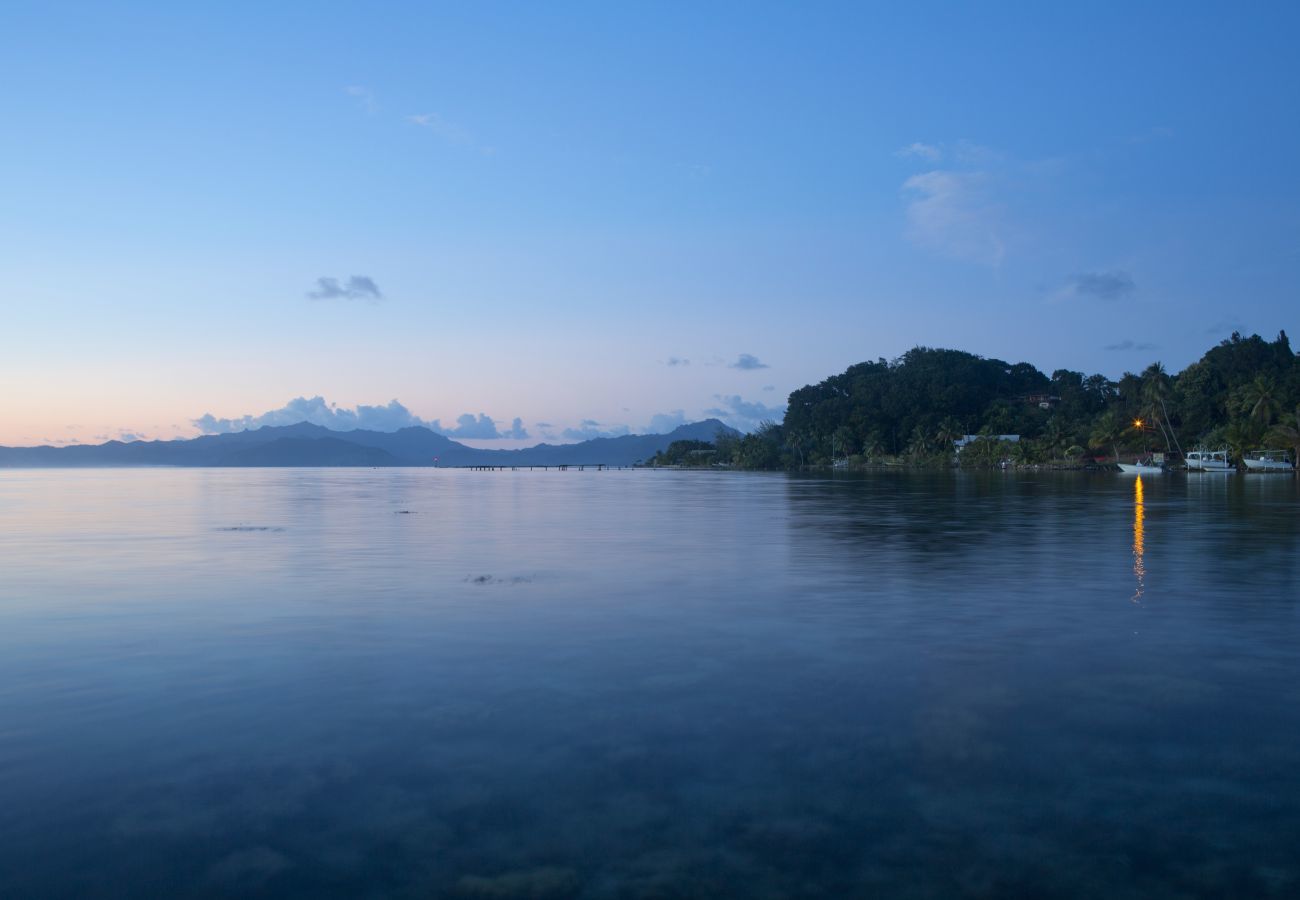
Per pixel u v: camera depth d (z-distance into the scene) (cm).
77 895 739
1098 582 2292
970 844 820
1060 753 1034
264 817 875
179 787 945
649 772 979
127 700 1241
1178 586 2219
